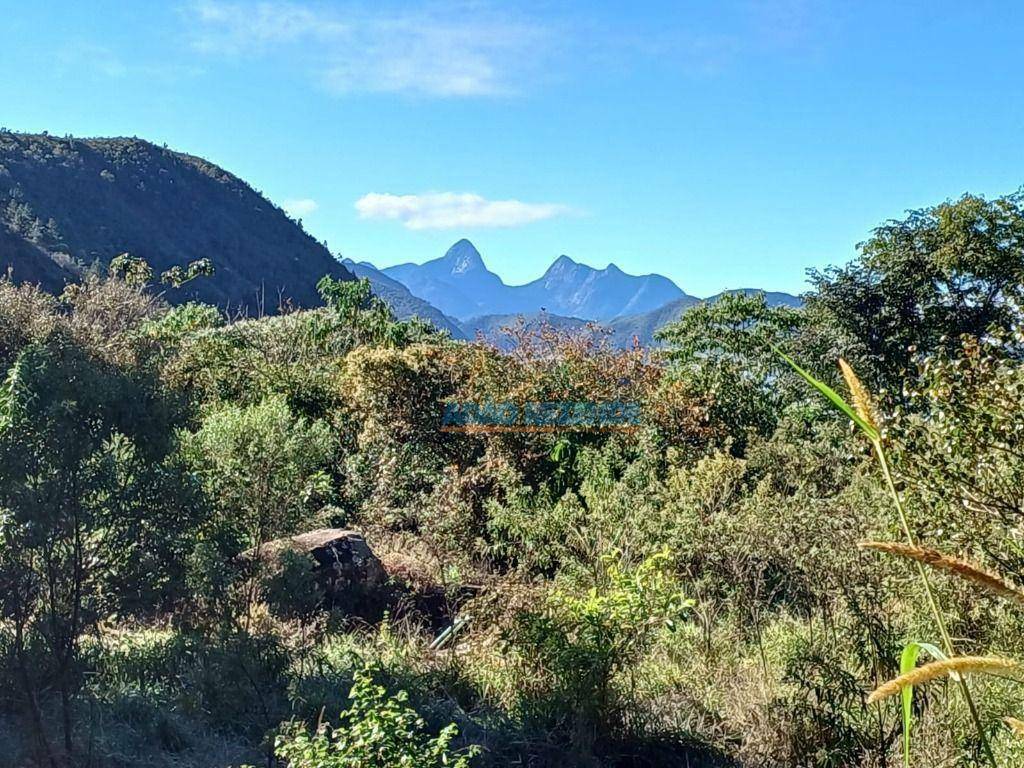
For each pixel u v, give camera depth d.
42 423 3.77
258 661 4.45
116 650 4.68
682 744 5.09
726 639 6.34
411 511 10.21
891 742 4.64
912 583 4.58
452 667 5.66
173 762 4.04
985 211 20.05
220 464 6.17
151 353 4.75
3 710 3.93
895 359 20.02
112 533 4.03
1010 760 3.88
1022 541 3.80
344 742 3.52
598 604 5.65
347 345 18.06
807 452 9.48
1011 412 3.76
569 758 4.80
